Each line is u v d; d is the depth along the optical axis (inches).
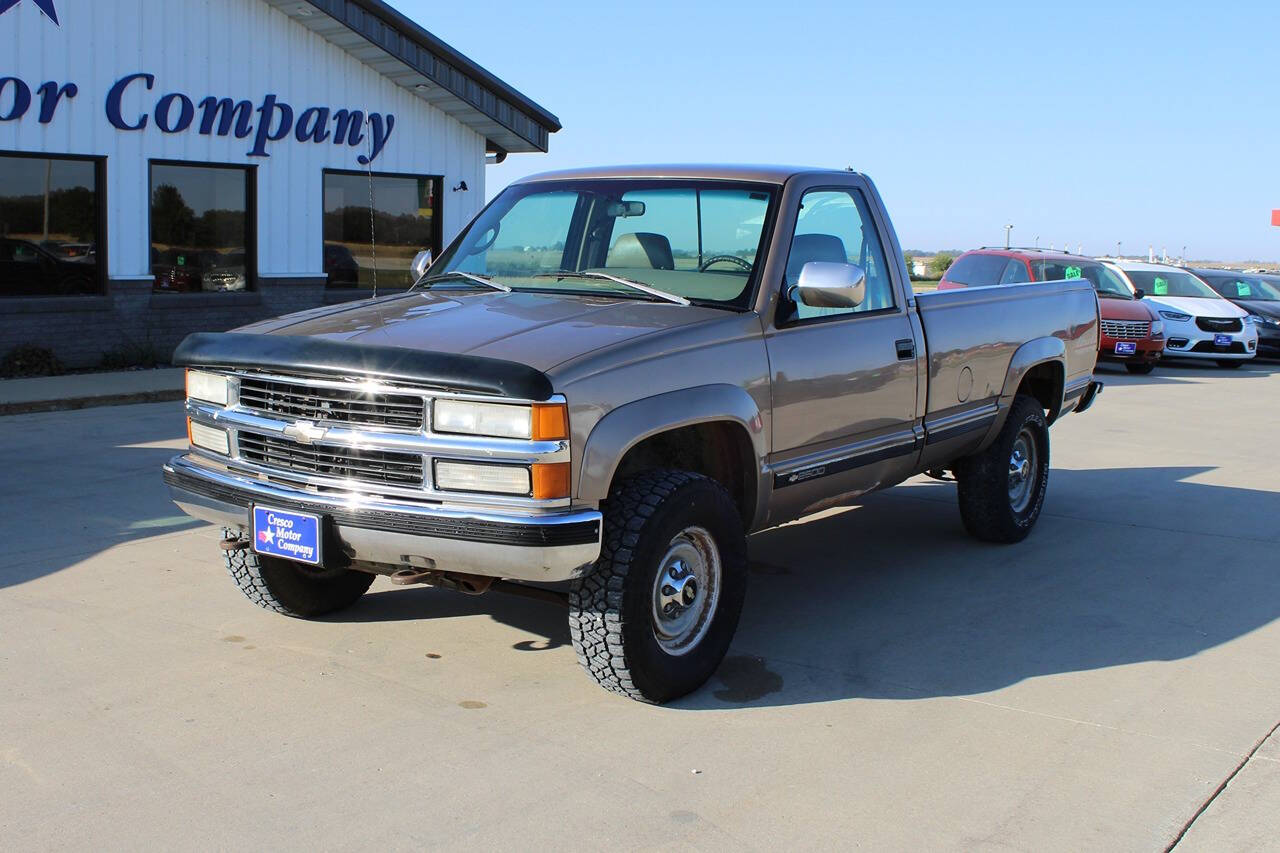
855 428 205.9
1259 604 227.0
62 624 196.4
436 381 147.9
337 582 204.7
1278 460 400.5
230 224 600.7
